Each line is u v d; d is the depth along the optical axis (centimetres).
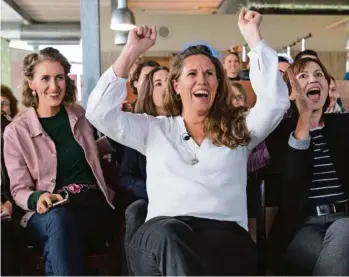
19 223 189
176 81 181
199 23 657
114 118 169
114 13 418
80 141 202
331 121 200
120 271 200
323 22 718
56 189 196
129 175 207
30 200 182
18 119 202
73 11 531
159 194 168
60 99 203
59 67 203
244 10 177
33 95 205
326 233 167
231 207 166
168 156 168
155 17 657
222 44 664
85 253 189
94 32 258
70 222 176
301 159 191
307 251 180
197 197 164
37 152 196
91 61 259
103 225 199
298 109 195
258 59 170
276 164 197
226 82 179
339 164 195
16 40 532
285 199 194
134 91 257
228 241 153
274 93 169
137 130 172
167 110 184
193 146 170
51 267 172
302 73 206
